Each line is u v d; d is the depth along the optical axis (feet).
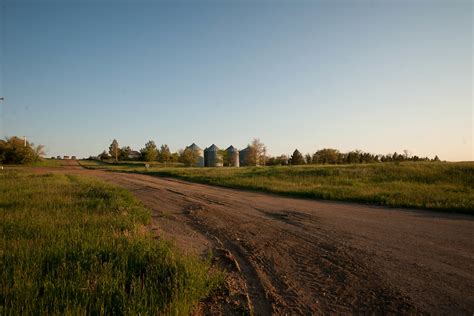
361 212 35.88
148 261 15.99
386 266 17.30
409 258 18.61
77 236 20.36
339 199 48.19
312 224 29.12
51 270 14.71
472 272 16.24
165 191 61.16
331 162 287.89
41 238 20.12
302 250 20.84
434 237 23.70
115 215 29.71
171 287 13.02
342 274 16.37
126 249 17.37
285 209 38.40
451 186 60.18
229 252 20.72
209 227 28.89
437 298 13.32
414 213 35.14
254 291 14.65
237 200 47.44
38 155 297.33
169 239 23.95
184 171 136.26
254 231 26.84
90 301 11.93
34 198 41.34
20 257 15.98
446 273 16.14
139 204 41.09
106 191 49.98
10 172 128.98
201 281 14.08
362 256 19.11
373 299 13.42
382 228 27.04
